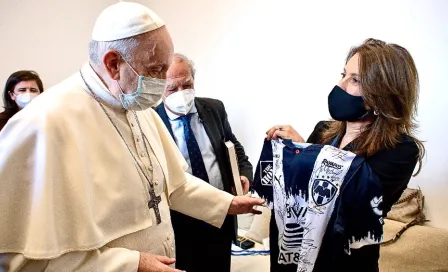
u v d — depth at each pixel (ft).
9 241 2.66
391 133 3.30
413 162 3.33
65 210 2.77
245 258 6.58
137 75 2.95
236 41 8.32
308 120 7.32
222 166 5.35
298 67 7.27
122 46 2.87
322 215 3.25
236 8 8.14
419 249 5.51
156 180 3.50
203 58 9.21
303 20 7.02
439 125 5.63
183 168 4.19
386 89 3.17
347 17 6.40
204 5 8.81
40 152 2.71
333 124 4.08
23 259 2.65
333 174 3.21
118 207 3.08
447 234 5.46
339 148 3.64
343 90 3.45
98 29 3.01
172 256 3.74
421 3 5.52
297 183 3.41
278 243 3.74
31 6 8.99
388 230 5.85
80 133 2.96
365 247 3.43
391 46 3.28
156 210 3.45
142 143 3.49
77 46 10.08
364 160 3.18
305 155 3.43
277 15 7.41
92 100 3.18
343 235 3.14
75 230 2.76
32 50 9.20
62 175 2.79
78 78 3.26
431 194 5.90
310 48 7.00
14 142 2.72
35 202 2.66
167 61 3.05
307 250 3.34
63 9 9.61
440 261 5.36
